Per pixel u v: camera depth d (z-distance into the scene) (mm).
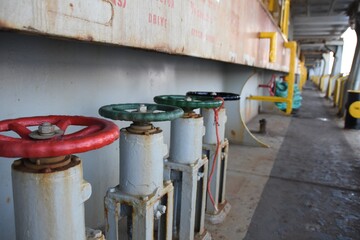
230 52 2109
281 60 5285
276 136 4762
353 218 2107
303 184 2719
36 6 587
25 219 664
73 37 684
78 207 701
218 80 3725
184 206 1496
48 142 595
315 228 1955
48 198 647
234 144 4059
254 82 6469
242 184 2660
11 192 1245
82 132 704
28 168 656
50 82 1352
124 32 882
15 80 1189
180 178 1512
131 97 1975
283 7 5664
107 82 1729
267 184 2684
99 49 1635
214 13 1722
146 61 2113
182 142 1468
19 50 1190
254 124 5805
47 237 665
